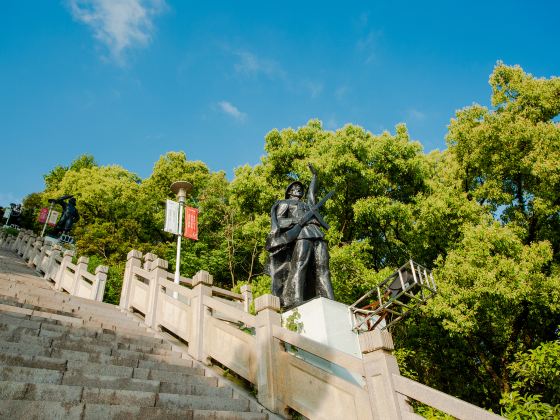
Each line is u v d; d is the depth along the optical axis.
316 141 18.80
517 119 13.88
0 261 15.45
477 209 13.69
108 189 28.03
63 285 12.68
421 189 16.66
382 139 16.23
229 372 6.54
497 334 12.76
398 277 8.98
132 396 4.25
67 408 3.55
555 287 11.11
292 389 5.34
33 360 4.43
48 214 26.03
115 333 6.80
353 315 7.82
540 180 13.52
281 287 8.71
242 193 18.02
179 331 7.42
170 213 12.45
